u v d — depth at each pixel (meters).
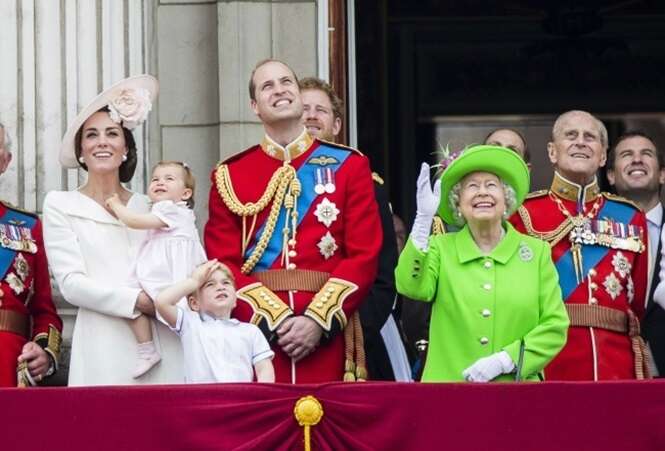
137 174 49.28
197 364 41.81
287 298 43.09
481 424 39.81
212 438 39.72
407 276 42.03
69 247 43.41
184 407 39.81
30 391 39.94
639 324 45.19
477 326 41.94
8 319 44.59
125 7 49.84
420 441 39.81
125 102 44.28
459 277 42.22
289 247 43.47
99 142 44.00
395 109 63.34
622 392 39.81
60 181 48.84
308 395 39.84
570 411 39.81
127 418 39.84
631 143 48.56
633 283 45.09
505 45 64.19
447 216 43.09
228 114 51.25
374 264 43.34
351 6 52.69
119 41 49.66
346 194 43.78
